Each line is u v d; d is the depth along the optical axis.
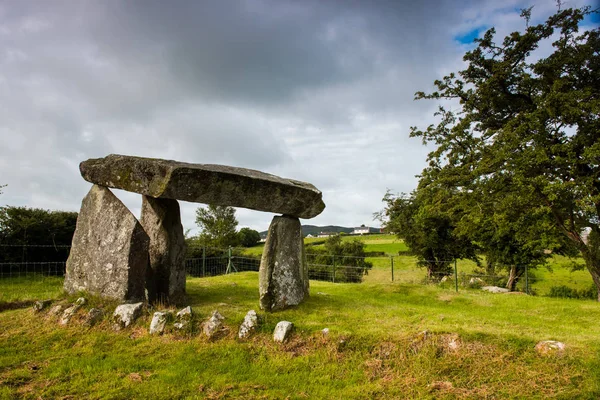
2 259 16.22
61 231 17.91
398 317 8.62
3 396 5.29
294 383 5.93
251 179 8.69
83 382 5.79
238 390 5.69
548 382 5.72
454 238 22.91
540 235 16.16
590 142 13.05
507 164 13.72
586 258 14.95
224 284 12.65
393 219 24.97
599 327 8.53
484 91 15.45
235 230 35.69
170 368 6.25
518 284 19.94
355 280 24.56
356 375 6.18
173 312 7.88
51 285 12.44
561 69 14.44
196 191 8.27
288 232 9.48
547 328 8.01
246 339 7.21
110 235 8.81
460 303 11.60
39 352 6.75
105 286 8.65
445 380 5.96
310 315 8.52
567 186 12.47
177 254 9.60
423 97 17.31
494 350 6.49
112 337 7.25
